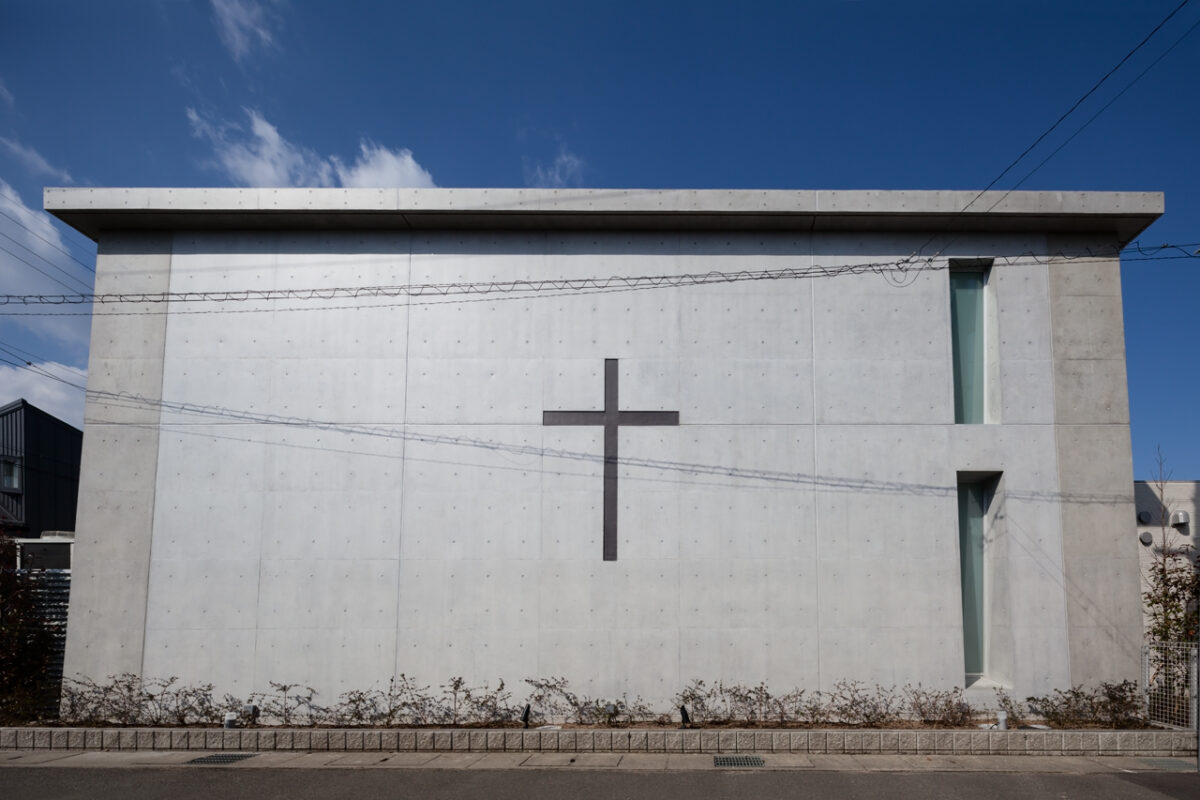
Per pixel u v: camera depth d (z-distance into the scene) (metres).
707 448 13.22
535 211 13.16
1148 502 15.68
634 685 12.65
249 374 13.46
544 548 12.97
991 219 13.34
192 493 13.15
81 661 12.73
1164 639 13.03
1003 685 12.85
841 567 12.94
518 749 11.53
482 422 13.30
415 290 13.63
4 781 9.95
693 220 13.45
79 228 13.88
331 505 13.11
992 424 13.31
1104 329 13.54
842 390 13.37
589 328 13.53
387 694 12.65
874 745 11.36
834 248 13.73
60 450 29.11
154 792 9.48
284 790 9.57
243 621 12.84
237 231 13.80
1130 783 9.88
